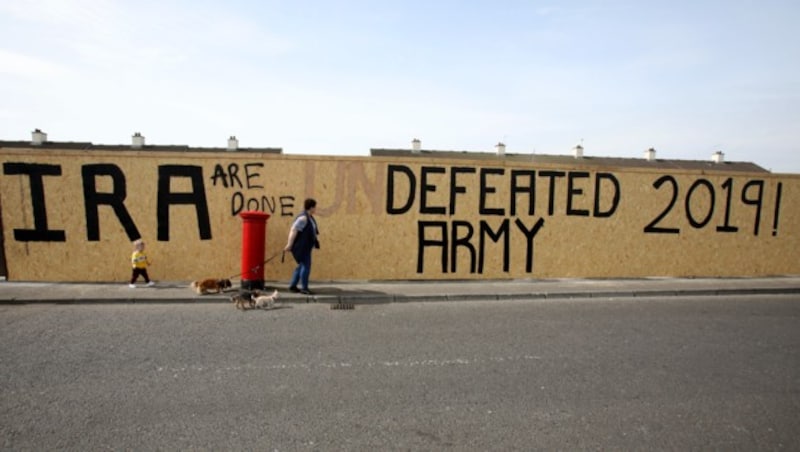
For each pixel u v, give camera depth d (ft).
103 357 16.33
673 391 14.39
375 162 31.01
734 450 11.05
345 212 30.96
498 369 15.92
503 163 32.40
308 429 11.60
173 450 10.50
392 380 14.79
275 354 16.97
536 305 26.12
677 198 34.45
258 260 26.91
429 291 28.02
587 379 15.21
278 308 24.12
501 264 32.89
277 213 30.22
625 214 34.01
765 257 35.68
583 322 22.44
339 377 14.94
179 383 14.23
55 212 28.43
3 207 28.09
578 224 33.55
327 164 30.55
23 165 28.04
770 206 35.45
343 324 21.25
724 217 35.06
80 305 23.84
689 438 11.56
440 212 31.94
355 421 12.07
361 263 31.32
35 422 11.65
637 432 11.81
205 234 29.60
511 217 32.78
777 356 17.89
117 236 28.91
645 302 27.43
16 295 24.72
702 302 27.66
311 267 30.89
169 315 22.25
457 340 19.08
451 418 12.34
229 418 12.07
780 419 12.67
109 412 12.26
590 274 33.88
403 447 10.85
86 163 28.45
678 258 34.78
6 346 17.37
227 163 29.55
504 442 11.18
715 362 17.08
